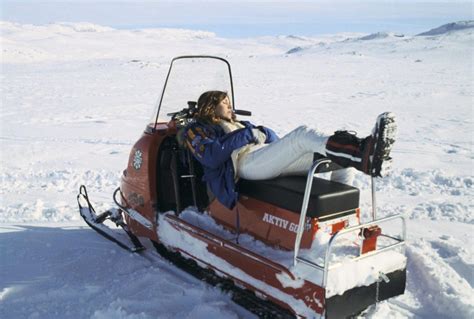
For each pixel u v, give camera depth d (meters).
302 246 2.98
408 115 13.25
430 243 4.39
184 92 4.35
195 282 3.74
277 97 18.02
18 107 15.13
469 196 5.86
